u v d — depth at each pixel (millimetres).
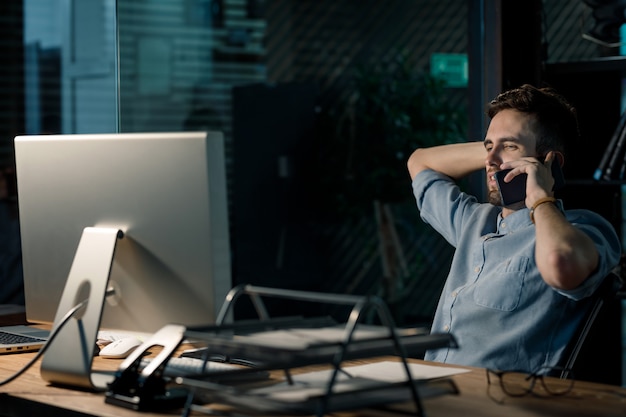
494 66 2561
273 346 1075
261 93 5355
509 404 1297
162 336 1388
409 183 5645
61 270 1602
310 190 5453
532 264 1808
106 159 1505
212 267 1406
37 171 1617
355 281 5617
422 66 5688
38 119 4766
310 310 5332
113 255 1459
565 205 2629
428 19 5684
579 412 1245
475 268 1911
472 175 3053
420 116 5652
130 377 1357
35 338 1904
